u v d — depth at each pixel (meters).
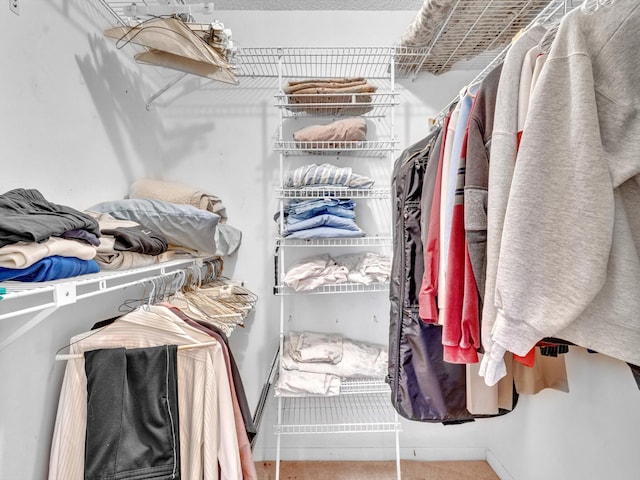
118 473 0.81
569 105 0.55
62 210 0.71
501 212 0.65
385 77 1.64
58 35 1.00
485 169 0.74
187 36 1.10
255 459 1.76
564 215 0.54
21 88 0.86
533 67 0.67
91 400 0.82
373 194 1.70
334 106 1.57
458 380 1.19
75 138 1.08
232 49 1.34
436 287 1.01
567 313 0.53
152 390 0.85
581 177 0.52
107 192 1.27
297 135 1.55
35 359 0.84
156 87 1.69
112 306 1.18
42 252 0.59
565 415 1.22
